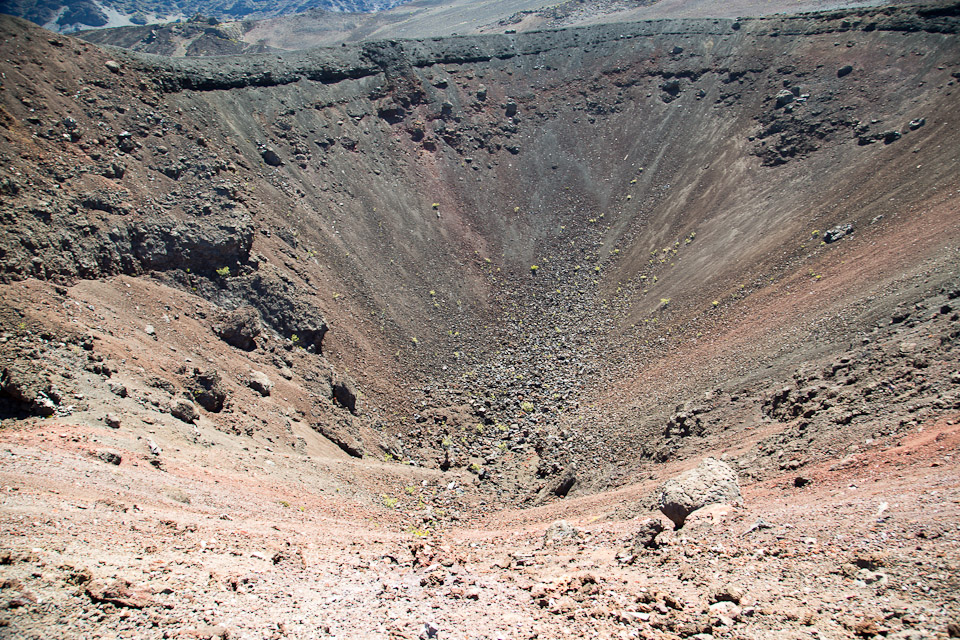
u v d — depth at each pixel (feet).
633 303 182.91
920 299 97.66
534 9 510.58
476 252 208.03
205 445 86.69
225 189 162.81
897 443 59.88
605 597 36.42
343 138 217.36
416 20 638.94
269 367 129.59
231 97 200.54
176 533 49.75
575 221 224.12
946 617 25.70
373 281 179.52
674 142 241.96
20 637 26.73
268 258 156.25
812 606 29.94
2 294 90.79
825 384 85.66
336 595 38.70
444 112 245.86
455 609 36.09
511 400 150.10
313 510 79.51
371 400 146.82
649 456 103.86
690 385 122.72
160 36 613.52
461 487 114.11
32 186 120.57
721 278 169.58
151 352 103.96
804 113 219.00
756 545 42.45
